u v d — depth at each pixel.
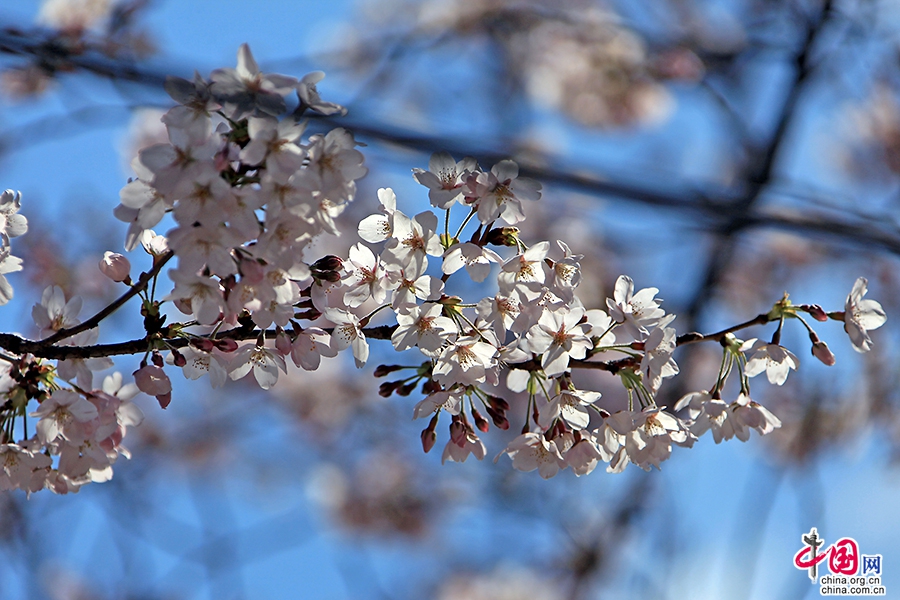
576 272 1.70
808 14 2.72
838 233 2.01
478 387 1.72
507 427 1.72
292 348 1.70
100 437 1.71
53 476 1.72
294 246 1.65
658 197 1.98
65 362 1.71
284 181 1.64
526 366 1.71
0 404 1.71
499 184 1.69
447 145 1.89
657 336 1.69
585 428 1.71
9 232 1.74
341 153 1.66
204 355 1.71
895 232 2.01
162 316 1.70
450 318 1.69
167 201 1.65
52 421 1.70
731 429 1.72
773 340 1.72
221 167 1.64
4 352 1.72
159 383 1.70
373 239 1.69
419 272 1.68
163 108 1.86
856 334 1.71
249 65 1.64
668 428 1.71
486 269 1.69
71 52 1.86
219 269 1.65
